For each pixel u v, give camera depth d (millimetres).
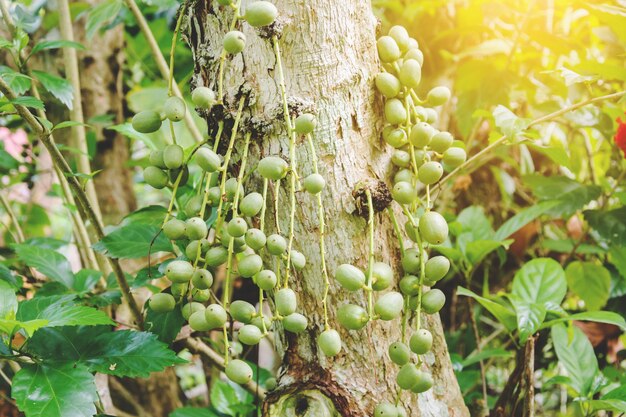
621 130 1360
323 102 1013
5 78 1201
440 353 1079
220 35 1031
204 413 1264
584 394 1229
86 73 1754
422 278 1013
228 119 1024
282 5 1004
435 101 1086
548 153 1319
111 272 1430
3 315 1046
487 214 1798
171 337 1146
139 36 1943
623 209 1452
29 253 1301
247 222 1070
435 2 1727
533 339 1143
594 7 1359
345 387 1027
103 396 1356
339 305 1028
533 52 1678
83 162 1425
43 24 1815
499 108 1244
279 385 1048
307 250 1026
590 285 1510
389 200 1022
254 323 1011
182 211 1230
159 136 1859
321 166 1018
